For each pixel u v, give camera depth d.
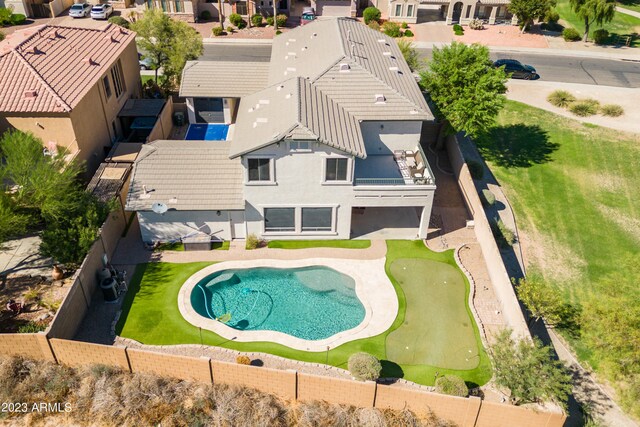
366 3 72.44
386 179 33.78
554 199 40.94
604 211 39.97
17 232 31.06
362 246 34.97
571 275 34.53
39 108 34.16
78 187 33.12
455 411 23.73
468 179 38.56
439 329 29.33
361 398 24.06
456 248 35.16
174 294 30.61
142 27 48.06
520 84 55.81
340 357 27.33
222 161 35.03
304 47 43.88
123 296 30.34
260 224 34.34
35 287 29.78
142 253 33.41
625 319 25.36
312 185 32.88
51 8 66.75
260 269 32.97
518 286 32.19
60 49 39.84
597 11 63.50
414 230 36.59
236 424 23.36
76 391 24.47
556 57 62.88
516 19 70.94
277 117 33.19
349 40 42.62
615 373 25.91
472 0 68.69
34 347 25.09
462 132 47.62
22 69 35.97
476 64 40.22
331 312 30.30
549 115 50.44
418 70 53.97
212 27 67.19
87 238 29.36
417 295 31.44
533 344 25.55
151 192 33.22
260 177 32.34
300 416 23.94
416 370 26.95
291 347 27.77
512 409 23.16
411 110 36.38
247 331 28.59
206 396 24.31
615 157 45.22
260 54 60.62
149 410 23.84
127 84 46.03
